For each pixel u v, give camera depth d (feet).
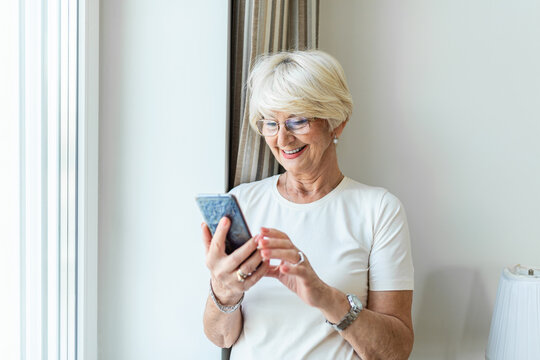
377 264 4.17
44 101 4.06
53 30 4.16
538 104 5.49
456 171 5.62
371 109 5.66
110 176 4.82
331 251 4.20
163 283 4.85
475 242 5.65
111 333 4.92
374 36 5.61
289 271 3.37
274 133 4.09
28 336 3.91
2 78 3.51
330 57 4.17
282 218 4.36
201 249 4.80
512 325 4.71
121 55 4.74
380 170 5.70
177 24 4.70
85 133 4.54
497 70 5.51
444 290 5.70
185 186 4.78
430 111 5.60
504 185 5.59
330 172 4.42
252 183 4.67
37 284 3.98
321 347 4.04
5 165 3.55
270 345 4.14
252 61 4.71
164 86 4.75
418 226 5.70
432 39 5.55
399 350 3.94
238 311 4.21
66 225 4.41
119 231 4.85
